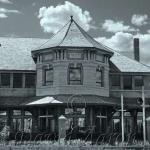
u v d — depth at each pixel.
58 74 44.81
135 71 49.50
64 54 44.81
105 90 47.00
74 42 45.31
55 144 36.00
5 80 47.72
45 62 46.44
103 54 47.16
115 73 48.97
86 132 39.72
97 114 44.56
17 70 47.38
